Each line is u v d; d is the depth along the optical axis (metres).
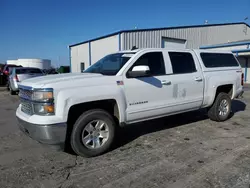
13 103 10.30
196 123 6.34
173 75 5.19
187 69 5.54
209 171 3.55
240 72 6.88
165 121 6.55
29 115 3.97
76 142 3.99
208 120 6.66
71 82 3.95
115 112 4.49
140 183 3.24
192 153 4.25
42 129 3.70
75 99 3.87
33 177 3.45
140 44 18.84
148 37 19.19
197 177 3.38
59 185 3.23
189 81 5.46
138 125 6.16
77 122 4.00
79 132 4.01
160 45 20.11
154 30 19.50
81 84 4.00
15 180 3.37
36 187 3.18
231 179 3.31
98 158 4.12
